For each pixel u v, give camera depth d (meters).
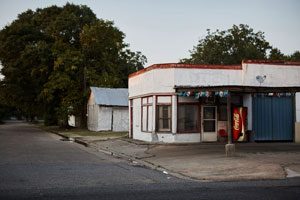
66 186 11.15
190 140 25.03
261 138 26.25
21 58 47.94
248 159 16.77
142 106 27.59
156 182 12.02
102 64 51.16
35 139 32.94
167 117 25.11
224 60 60.31
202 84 25.25
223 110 25.64
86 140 30.69
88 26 50.00
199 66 25.27
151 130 25.59
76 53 48.50
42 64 48.38
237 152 19.62
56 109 49.19
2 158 18.33
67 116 48.88
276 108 26.58
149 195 9.87
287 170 13.97
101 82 48.84
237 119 25.38
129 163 17.17
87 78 48.69
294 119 26.70
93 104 45.19
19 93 50.50
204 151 20.42
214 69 25.48
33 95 51.69
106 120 43.44
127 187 11.05
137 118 28.64
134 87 29.38
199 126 25.17
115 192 10.27
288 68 26.53
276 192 10.24
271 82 26.22
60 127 52.75
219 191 10.42
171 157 18.62
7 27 51.28
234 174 13.38
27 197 9.62
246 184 11.60
